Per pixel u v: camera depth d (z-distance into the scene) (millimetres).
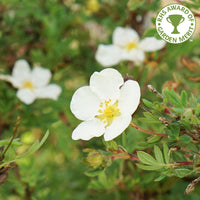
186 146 279
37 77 395
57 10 420
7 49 420
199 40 340
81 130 272
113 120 270
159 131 277
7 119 382
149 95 322
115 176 346
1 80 395
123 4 412
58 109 397
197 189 308
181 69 368
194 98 267
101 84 276
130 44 395
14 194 390
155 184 357
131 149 314
